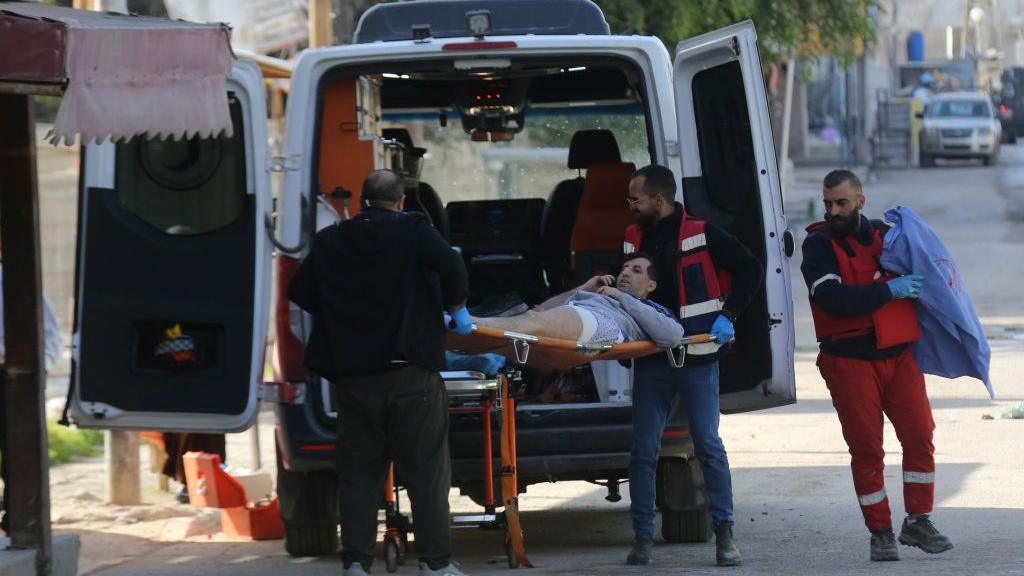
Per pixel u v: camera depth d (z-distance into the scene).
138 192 11.88
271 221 11.80
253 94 11.68
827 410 22.41
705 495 13.05
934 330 11.86
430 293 10.96
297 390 12.18
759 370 12.38
